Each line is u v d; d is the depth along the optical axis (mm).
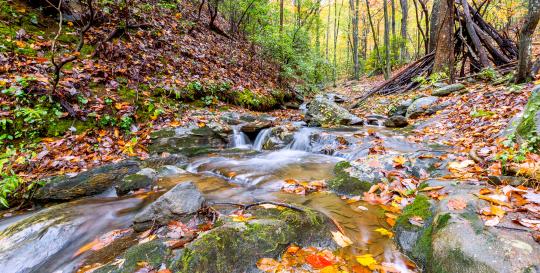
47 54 5602
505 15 17266
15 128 4277
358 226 2541
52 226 2631
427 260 1962
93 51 6297
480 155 3332
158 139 5117
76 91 5070
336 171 3863
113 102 5469
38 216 2844
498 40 9883
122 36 7180
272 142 6016
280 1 14914
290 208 2623
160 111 5848
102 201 3297
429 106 6992
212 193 3326
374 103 10133
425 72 10711
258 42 12453
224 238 2047
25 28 5793
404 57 23609
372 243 2289
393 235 2381
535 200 2094
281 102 10984
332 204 2980
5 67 4762
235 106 8266
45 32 6051
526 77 5816
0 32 5324
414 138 5086
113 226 2725
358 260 2033
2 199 2990
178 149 5105
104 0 6988
